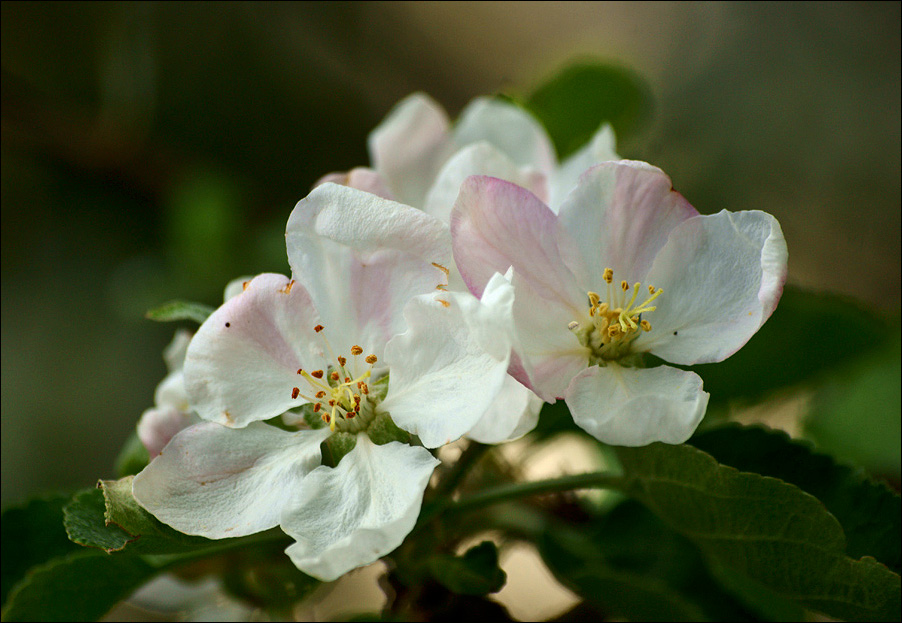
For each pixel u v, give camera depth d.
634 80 0.46
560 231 0.36
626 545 0.40
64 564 0.38
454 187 0.37
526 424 0.35
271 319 0.35
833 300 0.40
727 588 0.39
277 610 0.39
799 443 0.37
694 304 0.36
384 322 0.35
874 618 0.36
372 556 0.34
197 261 0.55
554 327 0.36
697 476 0.35
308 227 0.35
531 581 0.45
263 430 0.35
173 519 0.34
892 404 0.43
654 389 0.35
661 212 0.36
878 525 0.37
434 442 0.34
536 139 0.41
